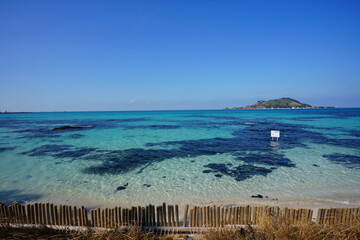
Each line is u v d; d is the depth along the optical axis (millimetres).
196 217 6180
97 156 17797
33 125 53344
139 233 5621
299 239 5031
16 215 6387
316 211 8195
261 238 5125
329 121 56875
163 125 50562
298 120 63062
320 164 14922
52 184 11461
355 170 13477
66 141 26016
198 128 41906
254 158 16828
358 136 27984
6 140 27141
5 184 11445
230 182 11617
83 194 10180
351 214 6059
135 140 26562
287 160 16094
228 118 81125
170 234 5797
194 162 15773
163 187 10992
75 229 5898
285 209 6180
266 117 84312
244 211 6270
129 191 10531
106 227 5992
